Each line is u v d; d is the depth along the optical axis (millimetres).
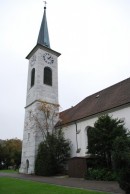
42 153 28625
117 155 10516
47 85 36969
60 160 28312
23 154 34281
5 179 21094
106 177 18062
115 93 27219
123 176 10352
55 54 41062
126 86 26406
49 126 33406
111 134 18562
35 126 32438
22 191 12617
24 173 31828
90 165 22031
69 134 30641
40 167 27766
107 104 25922
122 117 22438
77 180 18922
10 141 66125
